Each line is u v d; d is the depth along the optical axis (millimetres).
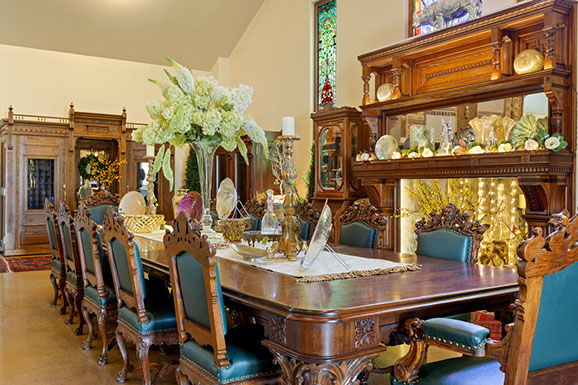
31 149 8734
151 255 3234
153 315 2850
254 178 7953
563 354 1764
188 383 2480
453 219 3287
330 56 7539
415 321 2002
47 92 9359
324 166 6422
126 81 9977
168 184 9734
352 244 3906
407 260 3070
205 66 10469
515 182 4562
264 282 2375
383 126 5625
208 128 3574
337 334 1852
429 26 5926
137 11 8875
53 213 4586
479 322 3701
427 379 1944
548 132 4121
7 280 6688
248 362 2133
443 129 4727
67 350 3842
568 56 4051
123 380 3174
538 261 1590
